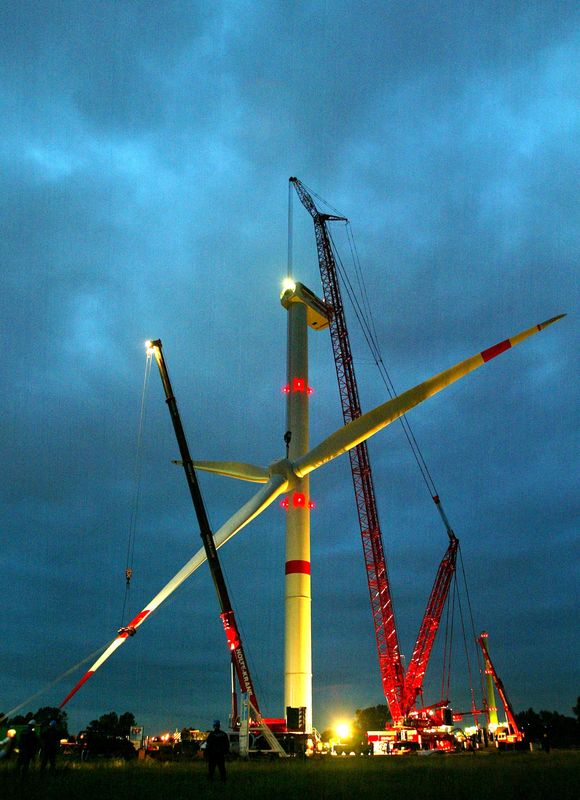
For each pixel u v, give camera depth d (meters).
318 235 85.50
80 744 42.56
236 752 37.81
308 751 44.06
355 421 51.00
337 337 81.38
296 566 58.31
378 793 16.05
